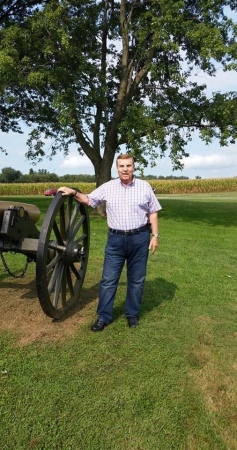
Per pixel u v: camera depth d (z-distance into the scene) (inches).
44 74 472.4
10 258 263.0
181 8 488.1
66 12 510.0
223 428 99.3
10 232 146.9
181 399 109.5
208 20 522.0
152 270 251.1
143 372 122.0
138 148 491.5
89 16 550.9
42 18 480.4
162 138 496.7
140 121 500.7
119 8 609.6
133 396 109.6
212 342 145.6
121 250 150.7
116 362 127.4
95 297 189.0
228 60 502.9
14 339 140.8
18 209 151.5
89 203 151.0
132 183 147.5
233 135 518.6
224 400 110.3
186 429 98.3
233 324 164.1
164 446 92.4
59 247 148.3
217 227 517.0
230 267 270.2
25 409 102.7
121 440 93.7
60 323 155.4
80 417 100.6
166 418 101.4
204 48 479.2
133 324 154.9
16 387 112.0
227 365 129.0
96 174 601.0
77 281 177.6
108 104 619.2
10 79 471.2
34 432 95.0
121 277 228.8
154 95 588.7
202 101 556.1
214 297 199.2
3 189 2183.8
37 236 169.5
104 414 102.0
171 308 179.8
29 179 3580.2
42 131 681.0
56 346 136.6
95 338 143.6
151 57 546.6
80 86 511.5
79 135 583.2
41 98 590.9
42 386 112.8
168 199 1322.6
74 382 115.2
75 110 502.6
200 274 245.8
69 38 479.8
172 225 524.4
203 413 104.3
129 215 146.6
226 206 911.0
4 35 488.4
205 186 2389.3
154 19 486.3
